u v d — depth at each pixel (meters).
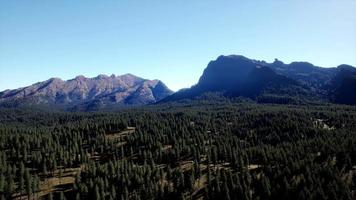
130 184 183.62
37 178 185.50
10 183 174.50
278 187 164.25
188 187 182.25
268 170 185.00
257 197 159.50
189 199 176.50
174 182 183.12
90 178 182.50
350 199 149.38
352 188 163.88
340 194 151.25
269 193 161.50
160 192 176.00
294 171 178.12
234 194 164.50
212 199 169.88
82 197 171.75
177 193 179.38
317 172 171.62
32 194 180.62
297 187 162.62
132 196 177.38
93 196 169.50
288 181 170.88
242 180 176.62
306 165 177.62
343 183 157.88
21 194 176.88
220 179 186.12
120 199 172.50
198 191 183.25
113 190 171.25
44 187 190.75
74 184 181.12
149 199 173.62
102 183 175.25
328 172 169.00
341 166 184.75
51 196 168.12
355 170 179.38
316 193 150.62
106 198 174.75
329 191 151.88
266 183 165.00
